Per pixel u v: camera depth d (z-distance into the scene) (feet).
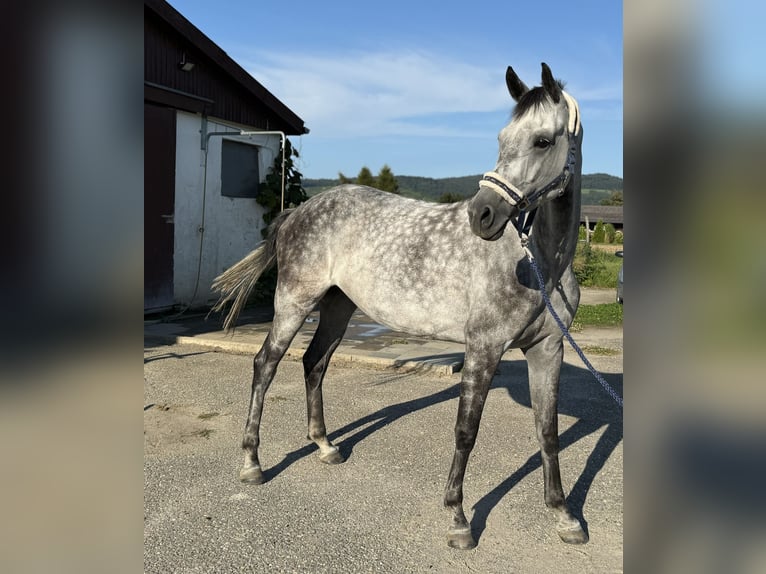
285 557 8.23
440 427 13.79
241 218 33.32
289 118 35.24
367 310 10.62
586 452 12.52
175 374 17.95
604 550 8.67
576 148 8.13
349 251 10.78
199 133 30.04
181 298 29.45
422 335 10.00
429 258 9.59
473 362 8.73
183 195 29.17
